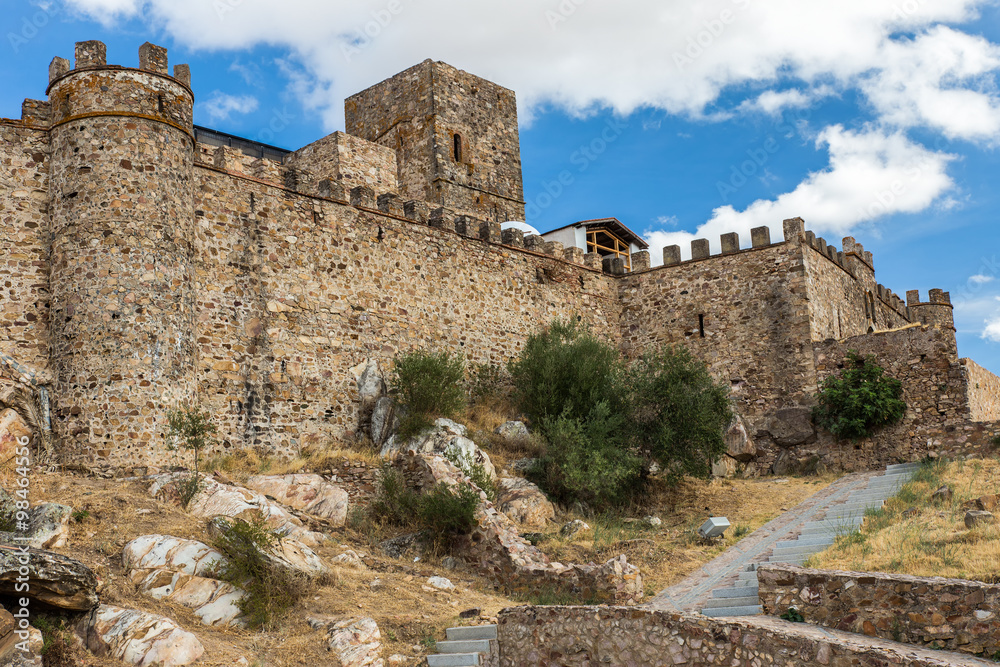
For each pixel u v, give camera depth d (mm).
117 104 19844
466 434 23375
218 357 21516
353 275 24859
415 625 13930
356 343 24469
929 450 25000
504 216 37844
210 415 21047
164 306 19422
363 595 14883
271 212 23406
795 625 10758
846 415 27203
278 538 14977
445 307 27078
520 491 21188
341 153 31625
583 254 32531
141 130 19906
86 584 12203
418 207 27109
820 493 23938
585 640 11766
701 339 31000
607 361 26438
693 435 24328
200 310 21406
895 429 26719
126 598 13039
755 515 22062
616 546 18922
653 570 17594
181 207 20391
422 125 36375
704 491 24797
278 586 13891
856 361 28094
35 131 20141
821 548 17281
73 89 20000
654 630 11078
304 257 23859
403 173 36812
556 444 22766
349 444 23500
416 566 17203
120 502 15961
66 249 19297
